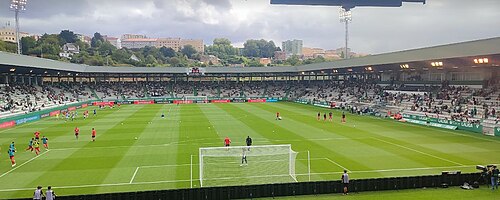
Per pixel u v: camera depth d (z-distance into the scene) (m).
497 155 31.59
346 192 21.70
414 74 77.75
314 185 21.72
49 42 156.62
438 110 56.16
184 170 27.00
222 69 105.38
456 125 47.38
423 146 35.78
